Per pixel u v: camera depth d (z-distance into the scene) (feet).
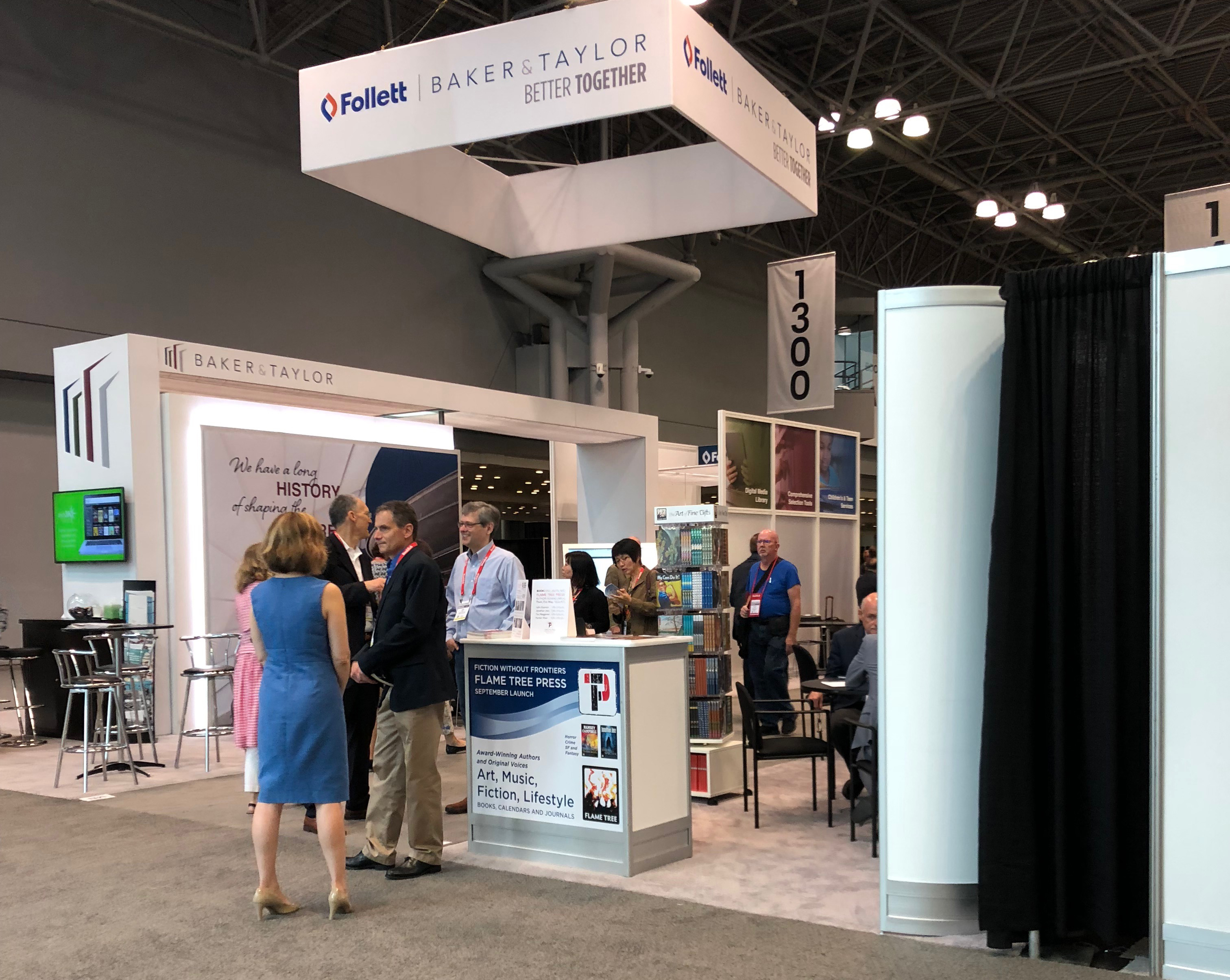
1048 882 10.93
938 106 47.19
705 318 64.49
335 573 16.94
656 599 19.97
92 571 27.73
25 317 35.32
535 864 14.57
